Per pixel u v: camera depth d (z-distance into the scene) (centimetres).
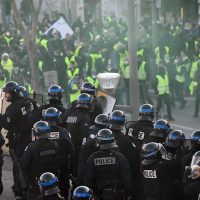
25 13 7331
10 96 2952
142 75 5403
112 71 5262
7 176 3416
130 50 3931
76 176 2684
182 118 5300
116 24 7356
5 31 7306
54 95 2958
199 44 6334
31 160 2517
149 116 2652
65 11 8125
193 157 2262
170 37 6456
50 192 2091
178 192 2362
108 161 2339
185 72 5866
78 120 2798
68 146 2597
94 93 3006
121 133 2544
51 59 5950
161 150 2339
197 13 8725
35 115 2947
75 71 5519
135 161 2534
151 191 2331
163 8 7794
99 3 8731
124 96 5888
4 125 2964
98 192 2353
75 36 6525
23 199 2773
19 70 5697
